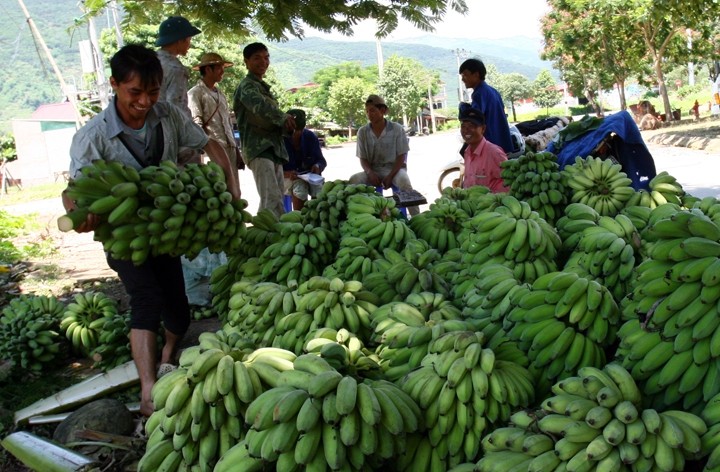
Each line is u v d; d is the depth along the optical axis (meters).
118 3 5.96
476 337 2.70
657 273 2.58
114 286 7.65
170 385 2.67
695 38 27.86
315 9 5.42
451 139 40.28
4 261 9.92
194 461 2.61
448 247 4.41
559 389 2.39
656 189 4.07
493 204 4.29
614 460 2.11
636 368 2.51
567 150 5.28
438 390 2.62
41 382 4.75
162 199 3.60
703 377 2.41
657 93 67.06
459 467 2.47
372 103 7.89
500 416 2.57
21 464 3.62
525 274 3.38
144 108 3.77
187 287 5.79
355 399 2.36
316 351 2.92
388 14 5.70
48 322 5.02
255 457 2.36
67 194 3.52
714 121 26.48
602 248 3.22
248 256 4.62
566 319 2.80
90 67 24.91
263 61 6.68
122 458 3.39
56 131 40.91
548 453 2.22
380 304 3.64
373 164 8.23
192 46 27.14
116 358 4.88
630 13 21.62
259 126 6.66
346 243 4.12
